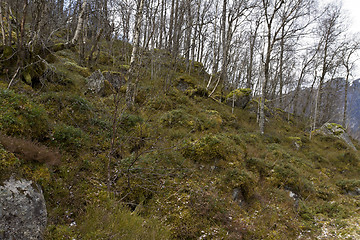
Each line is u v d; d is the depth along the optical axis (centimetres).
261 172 892
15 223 289
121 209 440
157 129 910
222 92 2088
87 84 1068
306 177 1038
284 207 723
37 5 830
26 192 327
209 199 558
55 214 373
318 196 901
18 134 475
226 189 654
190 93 1684
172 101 1356
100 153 625
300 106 3859
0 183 302
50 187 413
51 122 631
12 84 706
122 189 521
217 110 1627
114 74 1273
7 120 468
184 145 775
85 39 1452
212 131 1104
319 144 1712
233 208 600
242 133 1412
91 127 723
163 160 665
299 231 618
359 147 2053
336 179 1183
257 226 561
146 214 490
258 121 1809
